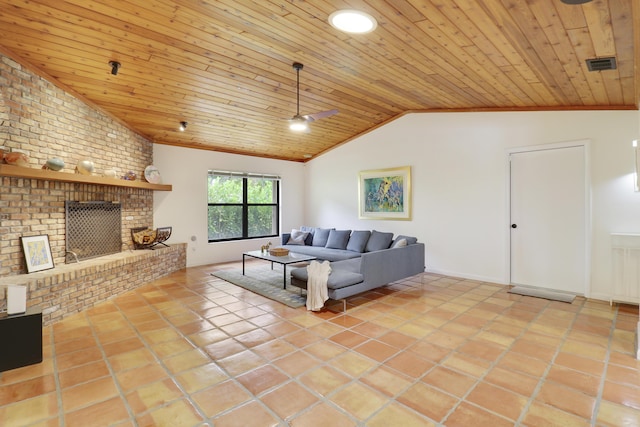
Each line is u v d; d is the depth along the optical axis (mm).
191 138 5840
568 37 2387
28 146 3264
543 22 2225
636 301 3678
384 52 3152
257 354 2635
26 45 2979
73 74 3523
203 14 2625
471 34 2576
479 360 2529
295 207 7812
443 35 2666
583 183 4184
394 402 2012
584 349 2701
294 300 4020
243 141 6250
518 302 3945
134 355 2617
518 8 2104
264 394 2096
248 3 2459
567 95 3770
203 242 6332
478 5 2154
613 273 3805
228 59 3410
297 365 2461
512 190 4758
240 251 6898
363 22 2521
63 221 3791
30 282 3018
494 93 4062
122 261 4219
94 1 2459
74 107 3881
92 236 4266
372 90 4340
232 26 2789
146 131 5285
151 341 2875
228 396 2074
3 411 1921
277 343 2836
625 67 2822
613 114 3936
